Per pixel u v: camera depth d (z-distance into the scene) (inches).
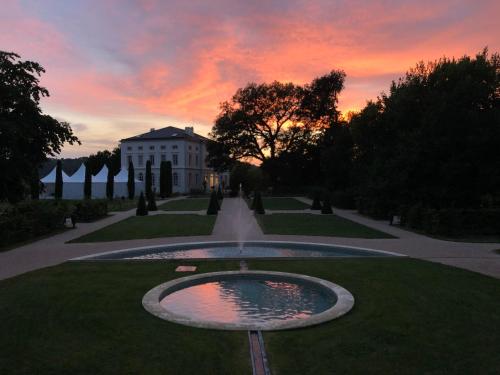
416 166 755.4
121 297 266.1
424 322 219.0
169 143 2536.9
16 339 197.2
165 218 866.8
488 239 554.6
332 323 216.1
